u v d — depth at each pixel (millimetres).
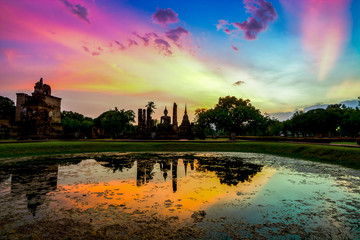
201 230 6285
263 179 12930
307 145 27266
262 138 48250
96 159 21641
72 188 10758
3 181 12141
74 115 88438
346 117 63281
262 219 7137
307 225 6730
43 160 20547
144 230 6262
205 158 22938
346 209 8109
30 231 6152
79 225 6562
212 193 10047
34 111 40562
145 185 11461
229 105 83250
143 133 53625
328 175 14094
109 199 9062
